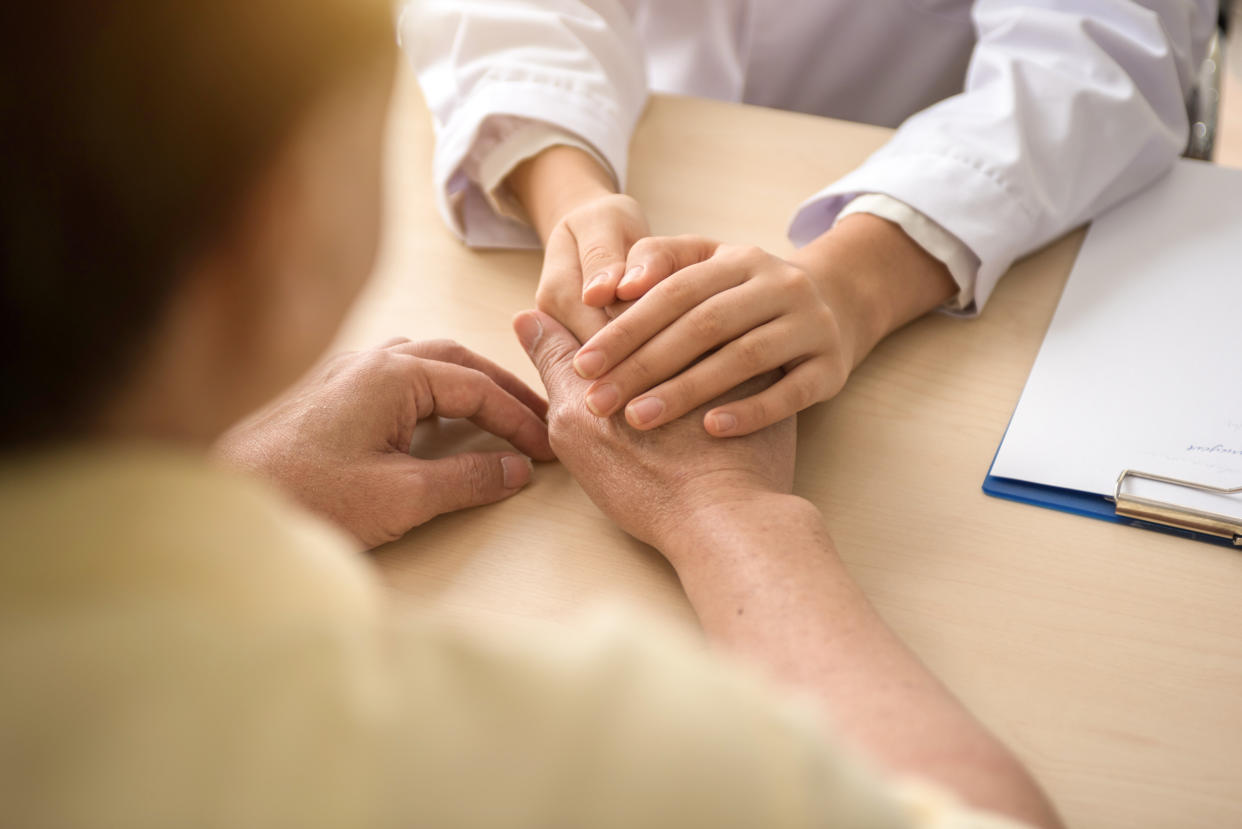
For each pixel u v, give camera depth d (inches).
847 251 37.7
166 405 20.8
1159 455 35.2
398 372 35.2
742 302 35.3
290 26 18.2
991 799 30.0
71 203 17.6
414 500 34.3
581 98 40.4
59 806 17.6
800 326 35.5
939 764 30.4
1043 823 29.9
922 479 35.3
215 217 18.8
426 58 42.5
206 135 18.1
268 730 18.8
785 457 35.1
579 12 42.4
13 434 19.2
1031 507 34.8
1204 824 31.2
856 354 36.9
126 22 16.8
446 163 39.6
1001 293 38.7
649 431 34.9
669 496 34.4
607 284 36.1
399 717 19.7
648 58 49.2
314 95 19.1
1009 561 34.1
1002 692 32.5
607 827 19.7
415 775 19.3
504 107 39.9
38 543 19.1
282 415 34.6
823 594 32.7
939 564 34.0
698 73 49.2
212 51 17.6
